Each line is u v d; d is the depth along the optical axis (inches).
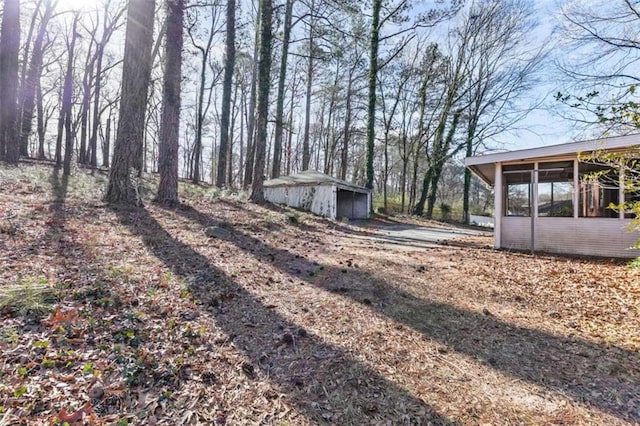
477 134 842.8
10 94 458.3
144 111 297.1
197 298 137.6
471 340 124.3
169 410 76.5
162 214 279.0
